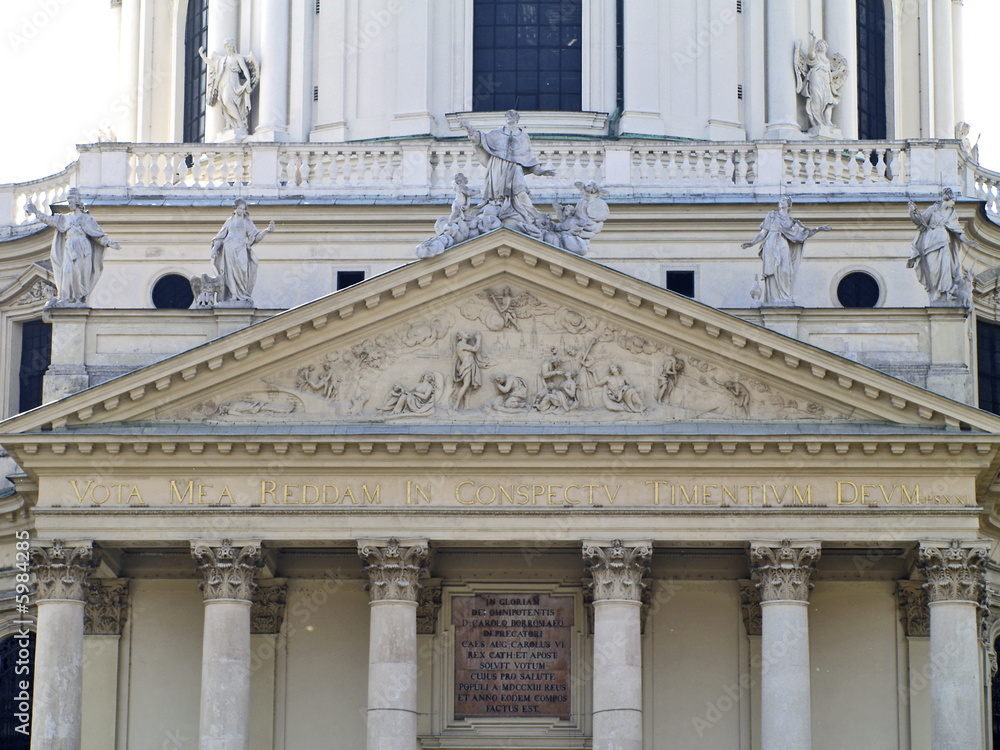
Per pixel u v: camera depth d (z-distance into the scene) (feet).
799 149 166.40
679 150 166.40
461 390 142.41
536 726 150.92
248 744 141.90
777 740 137.80
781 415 141.79
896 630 150.20
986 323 176.24
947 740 137.08
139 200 165.78
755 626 150.10
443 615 152.56
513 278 143.13
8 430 140.77
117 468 141.69
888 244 162.81
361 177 167.12
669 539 140.46
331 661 151.53
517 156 144.66
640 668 141.79
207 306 150.61
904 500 140.36
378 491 141.49
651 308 141.69
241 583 140.56
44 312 150.61
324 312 141.69
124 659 151.43
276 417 142.61
